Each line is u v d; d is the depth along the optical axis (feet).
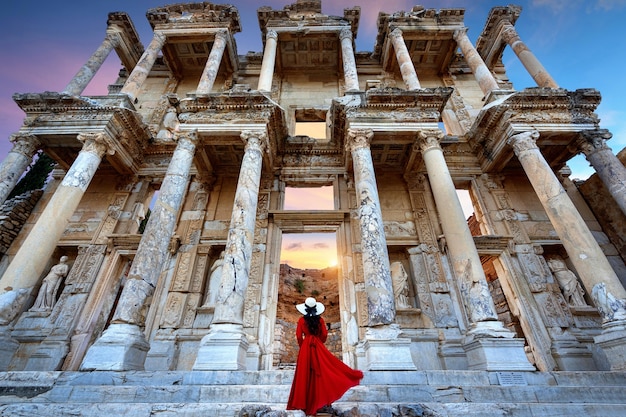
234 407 17.95
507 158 47.96
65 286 42.57
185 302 40.91
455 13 62.95
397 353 25.98
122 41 63.46
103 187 52.21
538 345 38.19
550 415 18.01
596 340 29.25
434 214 48.21
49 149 47.50
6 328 31.45
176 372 24.14
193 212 48.49
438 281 42.39
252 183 37.78
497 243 44.75
